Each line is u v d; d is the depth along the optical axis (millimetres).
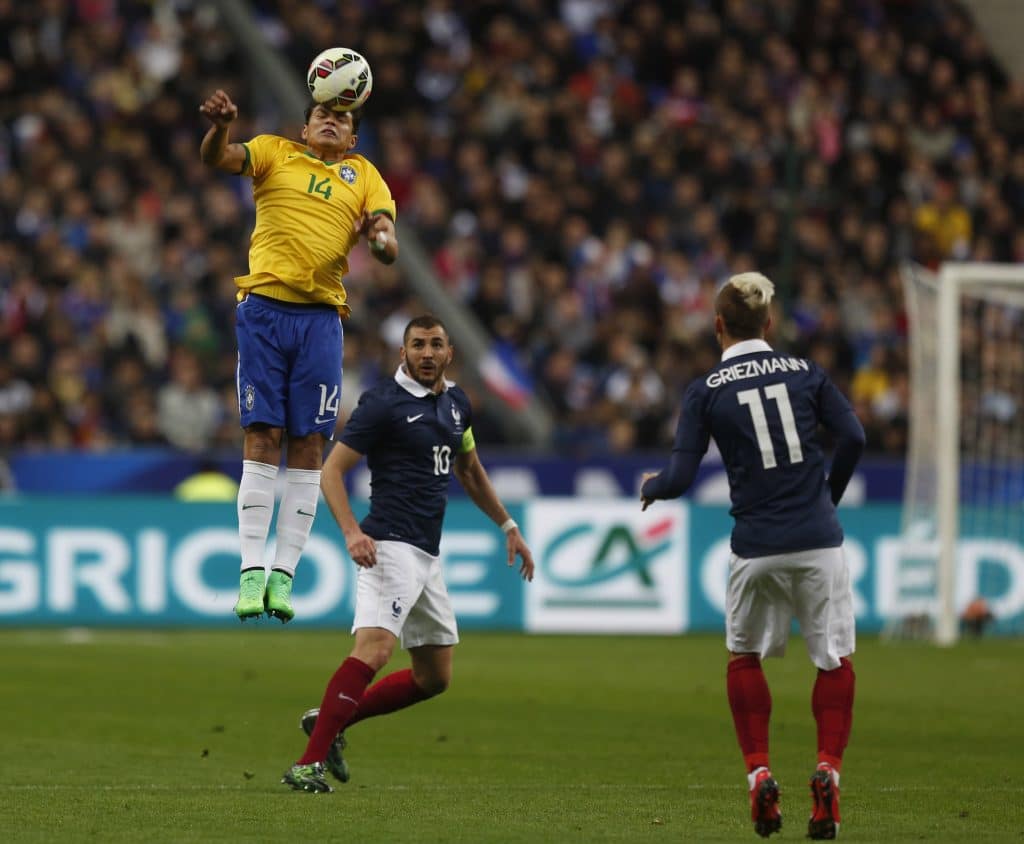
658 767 29641
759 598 22609
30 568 57656
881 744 33000
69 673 44500
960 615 61469
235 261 74438
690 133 84000
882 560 61594
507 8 88938
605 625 59969
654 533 60438
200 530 58625
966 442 70000
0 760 29453
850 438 22406
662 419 71062
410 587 25969
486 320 75875
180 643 53469
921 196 86500
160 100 79438
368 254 75312
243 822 22719
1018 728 35656
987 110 93562
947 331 57812
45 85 79125
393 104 84000
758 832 21578
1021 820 23938
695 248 80375
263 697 40062
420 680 27156
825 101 88375
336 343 25781
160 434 67750
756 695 22484
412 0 87875
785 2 92375
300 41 85312
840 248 82750
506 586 59938
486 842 21406
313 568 58781
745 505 22609
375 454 26234
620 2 91250
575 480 66750
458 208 80125
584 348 74625
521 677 45531
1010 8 99250
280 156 25438
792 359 22938
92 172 75438
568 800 25516
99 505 58062
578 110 84500
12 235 72750
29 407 66750
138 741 32375
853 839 22062
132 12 83312
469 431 27219
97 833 21719
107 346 69312
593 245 79000
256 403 25344
